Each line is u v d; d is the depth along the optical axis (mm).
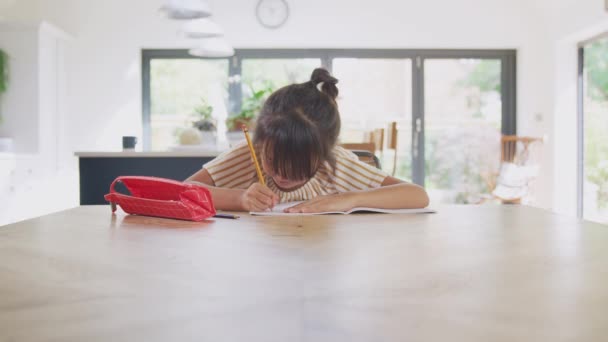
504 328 342
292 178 1218
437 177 5840
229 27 5562
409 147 5844
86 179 2740
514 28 5641
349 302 405
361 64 5797
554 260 581
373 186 1453
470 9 5629
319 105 1317
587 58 5375
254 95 3244
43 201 5000
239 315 371
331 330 337
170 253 621
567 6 5191
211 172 1484
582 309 387
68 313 378
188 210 957
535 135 5680
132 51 5562
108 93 5570
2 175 4289
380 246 674
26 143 4906
